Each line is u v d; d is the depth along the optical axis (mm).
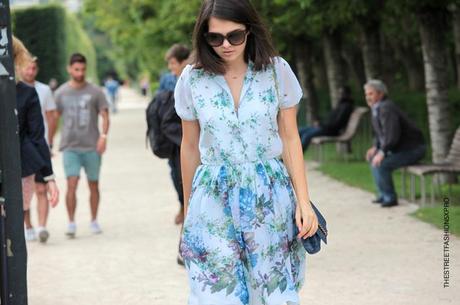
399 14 22391
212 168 6625
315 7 21156
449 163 16203
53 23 49094
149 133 12000
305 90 32781
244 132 6555
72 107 14828
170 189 21188
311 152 28422
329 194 18172
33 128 10703
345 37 31453
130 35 48844
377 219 14680
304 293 10039
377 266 11203
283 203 6633
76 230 15578
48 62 49000
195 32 6527
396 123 15836
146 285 10938
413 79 39875
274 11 23562
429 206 15594
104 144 14992
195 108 6613
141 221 16281
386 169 16016
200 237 6617
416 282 10297
